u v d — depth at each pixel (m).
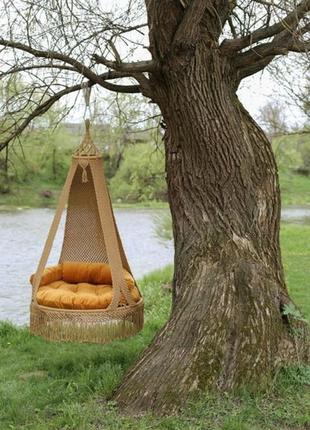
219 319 3.96
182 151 4.29
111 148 9.91
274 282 4.22
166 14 3.96
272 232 4.36
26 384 4.61
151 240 18.11
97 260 5.64
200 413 3.63
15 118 5.13
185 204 4.34
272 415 3.64
